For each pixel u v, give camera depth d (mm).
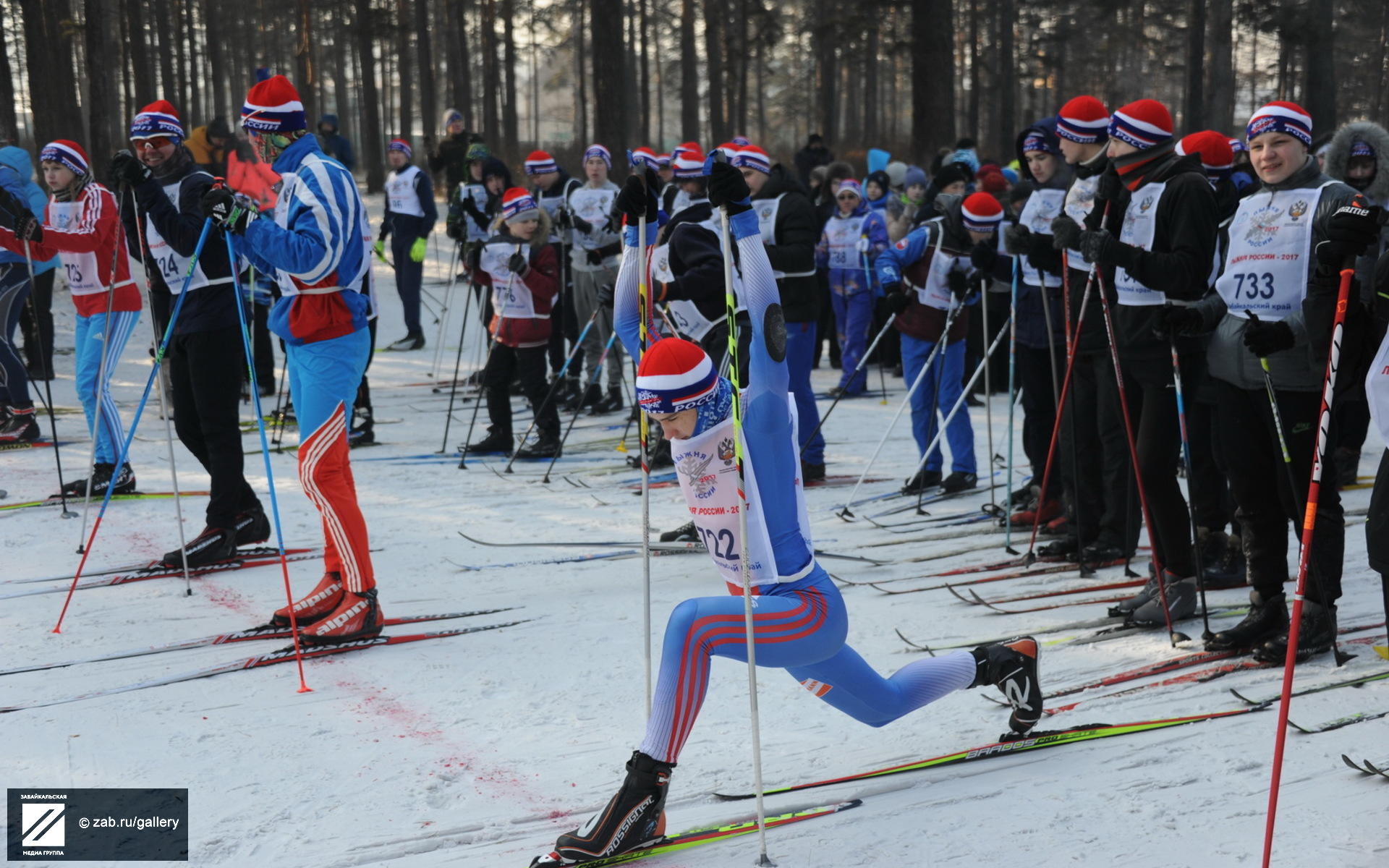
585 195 9141
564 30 48156
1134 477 4910
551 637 4273
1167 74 37812
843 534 5832
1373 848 2650
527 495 6582
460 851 2760
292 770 3170
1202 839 2727
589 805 2977
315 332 4055
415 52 45188
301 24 28719
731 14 33219
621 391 9828
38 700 3637
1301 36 22344
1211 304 4020
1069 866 2627
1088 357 4875
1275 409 3680
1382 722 3355
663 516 6090
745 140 6590
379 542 5566
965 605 4672
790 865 2670
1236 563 4965
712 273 5227
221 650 4105
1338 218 2850
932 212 9266
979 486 6844
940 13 17125
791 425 2717
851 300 9977
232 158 4133
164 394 4672
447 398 9867
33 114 17172
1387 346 3016
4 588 4742
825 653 2709
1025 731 3291
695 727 3492
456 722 3506
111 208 5922
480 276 7781
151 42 35156
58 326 11758
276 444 7539
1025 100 43875
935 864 2658
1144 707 3562
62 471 6746
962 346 6656
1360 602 4520
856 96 44500
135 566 5039
